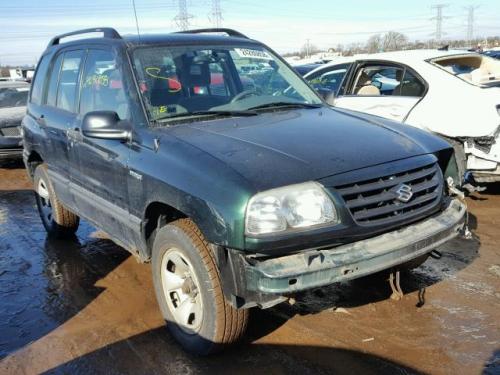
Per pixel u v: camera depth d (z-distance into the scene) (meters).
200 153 3.10
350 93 7.01
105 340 3.60
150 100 3.73
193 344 3.29
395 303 3.87
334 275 2.75
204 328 3.15
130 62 3.89
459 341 3.35
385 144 3.28
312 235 2.75
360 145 3.21
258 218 2.71
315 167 2.90
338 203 2.81
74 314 4.02
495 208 5.88
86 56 4.53
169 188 3.12
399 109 6.21
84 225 6.20
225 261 2.87
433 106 5.89
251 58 4.49
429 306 3.80
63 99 4.94
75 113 4.60
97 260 5.10
